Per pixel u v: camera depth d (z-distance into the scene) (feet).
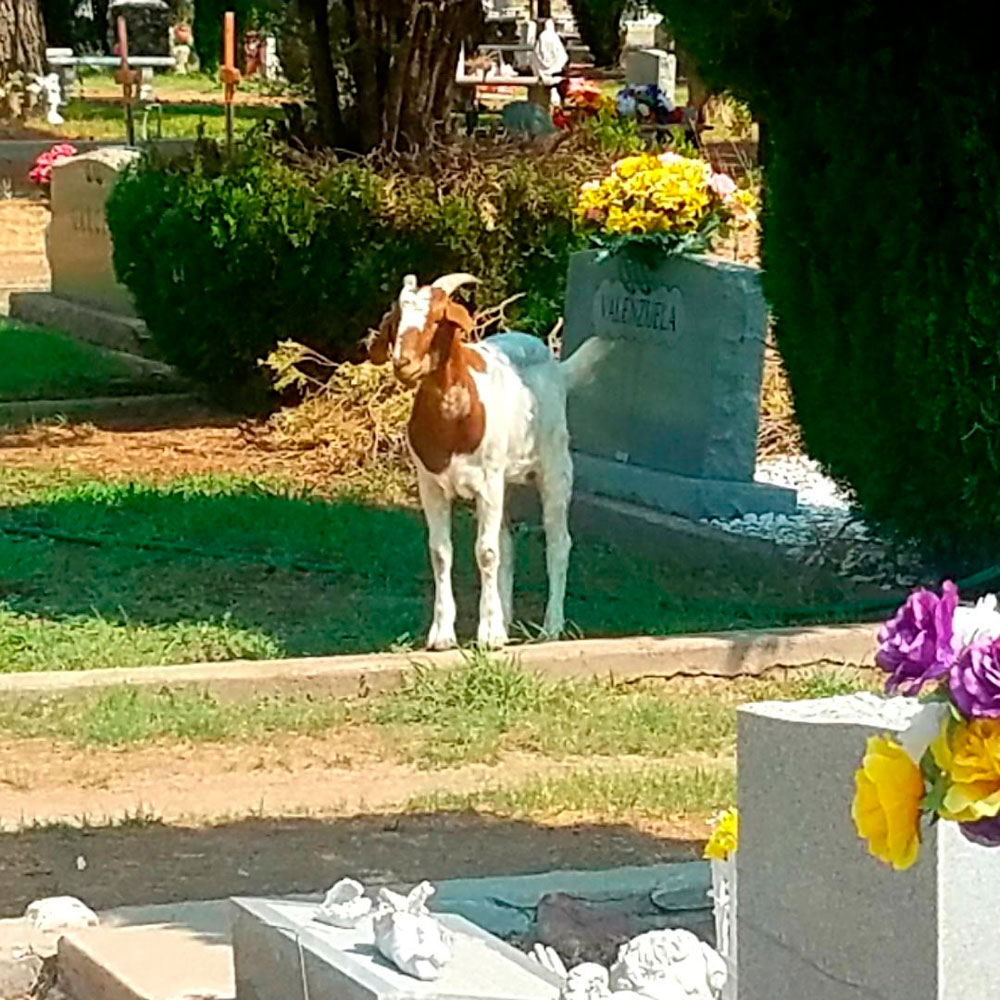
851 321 39.01
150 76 144.87
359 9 58.44
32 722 31.04
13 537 45.24
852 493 41.34
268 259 56.29
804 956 14.65
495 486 34.94
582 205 48.26
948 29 36.76
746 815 15.24
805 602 39.86
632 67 113.60
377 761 29.73
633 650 34.17
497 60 134.00
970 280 36.81
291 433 54.54
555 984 17.72
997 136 36.65
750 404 46.62
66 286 77.77
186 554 44.06
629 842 25.62
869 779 12.10
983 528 38.93
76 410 60.39
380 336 33.81
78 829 26.25
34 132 127.03
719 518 45.62
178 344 59.00
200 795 28.07
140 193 59.41
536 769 29.45
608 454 49.16
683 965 17.28
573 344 50.80
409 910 17.85
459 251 55.72
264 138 58.95
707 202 47.29
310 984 17.90
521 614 38.91
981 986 13.42
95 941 21.12
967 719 11.78
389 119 59.26
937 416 37.55
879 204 37.83
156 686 32.60
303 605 39.91
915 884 13.53
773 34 39.65
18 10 132.46
